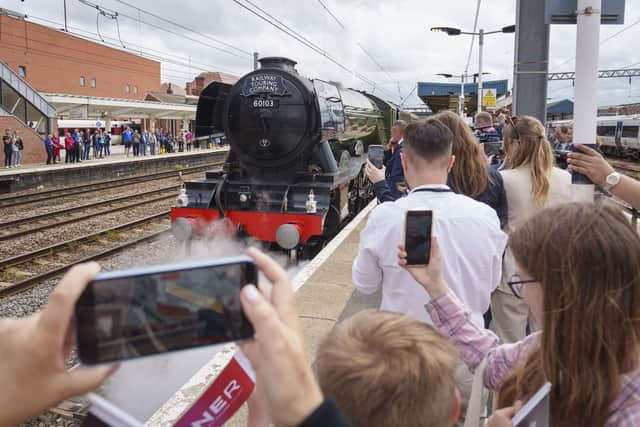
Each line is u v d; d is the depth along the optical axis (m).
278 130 8.56
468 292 2.45
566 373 1.37
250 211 8.23
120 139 45.09
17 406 0.80
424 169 2.56
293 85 8.53
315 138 8.59
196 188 8.54
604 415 1.35
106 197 17.12
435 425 1.24
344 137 10.99
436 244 1.93
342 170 9.21
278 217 8.05
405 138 2.61
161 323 0.89
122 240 10.69
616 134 34.47
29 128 23.91
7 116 22.70
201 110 9.24
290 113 8.52
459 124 3.32
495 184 3.39
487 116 6.90
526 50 7.11
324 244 9.09
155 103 40.44
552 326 1.39
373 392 1.19
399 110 18.92
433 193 2.52
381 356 1.23
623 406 1.35
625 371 1.36
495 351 1.84
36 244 10.18
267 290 1.01
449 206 2.48
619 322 1.32
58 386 0.82
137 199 16.41
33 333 0.80
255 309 0.86
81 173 21.89
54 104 33.44
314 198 8.03
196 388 3.58
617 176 2.77
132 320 0.88
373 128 14.59
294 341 0.87
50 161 24.14
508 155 3.65
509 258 3.19
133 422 0.93
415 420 1.20
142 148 33.31
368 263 2.54
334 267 6.53
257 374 0.92
